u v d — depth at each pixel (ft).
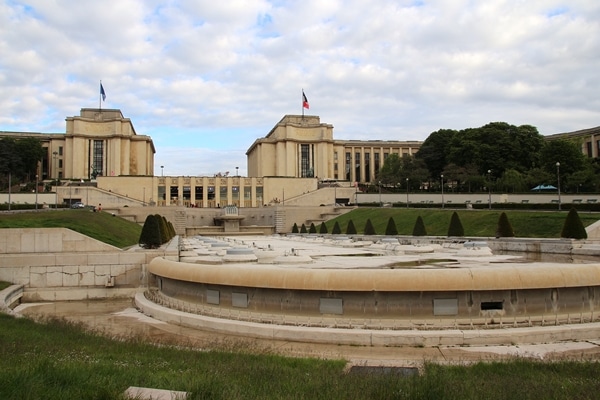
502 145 377.30
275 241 179.32
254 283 64.18
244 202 431.43
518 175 329.93
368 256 98.27
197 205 422.41
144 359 41.78
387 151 592.60
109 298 98.43
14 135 497.87
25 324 58.44
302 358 46.62
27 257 98.22
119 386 30.25
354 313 60.03
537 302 60.29
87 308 87.45
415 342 53.52
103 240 157.28
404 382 34.60
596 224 150.41
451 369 41.16
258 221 379.96
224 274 67.26
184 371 37.04
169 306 77.46
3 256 97.55
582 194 270.05
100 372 33.78
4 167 408.46
